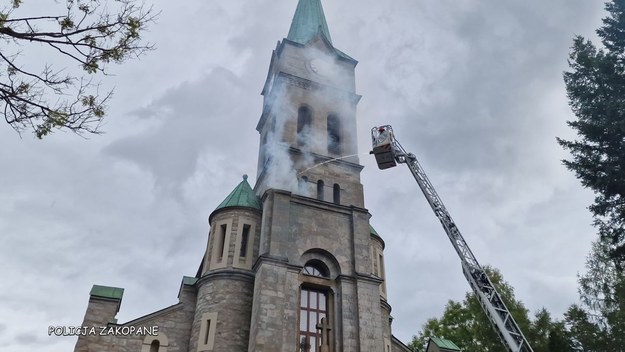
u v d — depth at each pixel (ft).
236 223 116.06
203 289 108.47
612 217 90.22
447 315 187.21
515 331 88.63
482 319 169.89
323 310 103.50
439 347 120.57
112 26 35.88
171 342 104.73
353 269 107.86
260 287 96.89
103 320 101.35
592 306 154.81
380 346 98.84
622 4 95.45
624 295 145.28
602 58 92.89
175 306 109.60
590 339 148.36
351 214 116.26
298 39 156.87
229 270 108.37
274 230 105.29
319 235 110.01
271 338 91.81
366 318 101.09
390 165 113.29
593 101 92.07
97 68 35.78
